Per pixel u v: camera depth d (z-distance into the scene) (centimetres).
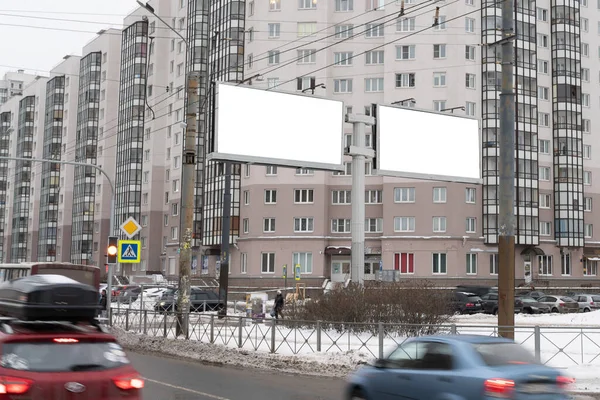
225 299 3300
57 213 9931
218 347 1998
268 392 1299
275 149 2641
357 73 6178
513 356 886
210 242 6556
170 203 7519
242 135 2577
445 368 892
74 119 9825
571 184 6347
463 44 5956
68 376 711
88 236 8819
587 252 6362
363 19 6178
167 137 7794
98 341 762
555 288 5906
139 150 8044
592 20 6856
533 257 6081
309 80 6200
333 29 6234
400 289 2208
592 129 6694
